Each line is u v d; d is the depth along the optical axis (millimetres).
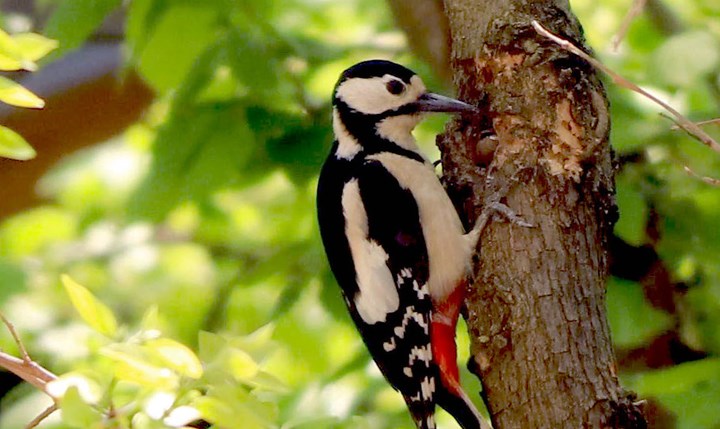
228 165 10273
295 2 12523
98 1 10492
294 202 12406
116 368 5711
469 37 7957
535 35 7695
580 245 7418
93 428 5555
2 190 14070
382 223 8625
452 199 8328
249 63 10219
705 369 9344
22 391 11539
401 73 9016
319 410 10234
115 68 13172
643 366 10469
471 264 7797
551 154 7578
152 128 11977
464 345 10938
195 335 14227
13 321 11961
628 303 9992
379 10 13336
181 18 10523
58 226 15344
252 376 5977
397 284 8570
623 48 12102
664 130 9844
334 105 9242
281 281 12031
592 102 7637
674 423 10016
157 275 15312
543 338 7195
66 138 13531
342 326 11516
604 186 7617
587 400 7039
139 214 10352
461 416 8375
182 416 5691
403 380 8570
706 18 12266
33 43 6891
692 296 10391
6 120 13219
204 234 14164
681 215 10188
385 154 8875
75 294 6156
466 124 8188
